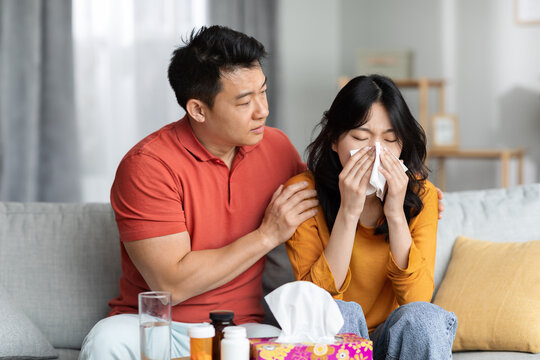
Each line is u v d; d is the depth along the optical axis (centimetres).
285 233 150
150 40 367
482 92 447
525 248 163
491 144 446
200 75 145
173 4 376
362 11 484
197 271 146
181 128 156
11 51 299
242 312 159
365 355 113
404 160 157
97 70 346
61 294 174
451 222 180
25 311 172
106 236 177
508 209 181
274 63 438
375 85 150
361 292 159
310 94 490
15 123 302
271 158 167
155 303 111
